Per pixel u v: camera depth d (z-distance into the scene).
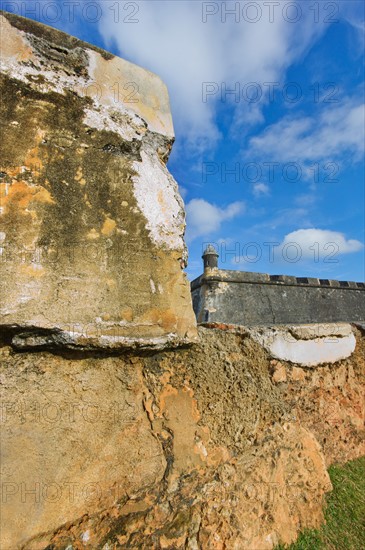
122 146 1.85
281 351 2.61
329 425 2.92
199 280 9.81
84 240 1.61
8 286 1.38
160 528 1.56
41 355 1.47
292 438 2.35
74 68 1.78
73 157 1.67
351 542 2.17
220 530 1.73
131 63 2.04
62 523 1.35
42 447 1.37
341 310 11.53
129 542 1.47
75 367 1.53
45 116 1.63
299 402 2.67
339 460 2.93
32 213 1.50
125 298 1.67
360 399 3.33
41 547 1.29
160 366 1.80
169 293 1.84
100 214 1.68
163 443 1.70
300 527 2.16
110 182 1.75
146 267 1.78
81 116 1.74
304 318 10.33
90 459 1.47
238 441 2.01
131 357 1.70
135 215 1.80
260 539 1.88
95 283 1.60
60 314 1.47
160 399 1.75
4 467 1.28
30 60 1.65
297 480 2.25
